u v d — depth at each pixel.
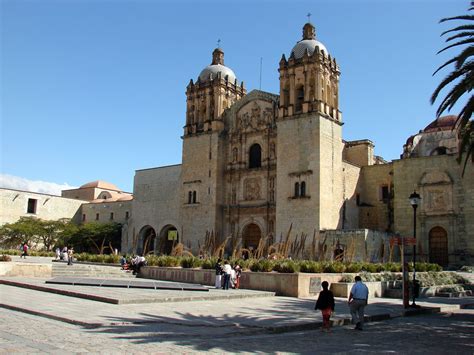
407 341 20.33
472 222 62.09
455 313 32.06
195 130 81.44
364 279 39.78
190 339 18.17
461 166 64.00
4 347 14.61
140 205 90.44
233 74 84.81
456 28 29.66
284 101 71.44
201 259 49.34
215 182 76.88
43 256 74.31
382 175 75.06
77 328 18.89
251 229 74.94
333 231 62.88
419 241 65.69
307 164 67.12
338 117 71.69
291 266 39.12
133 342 16.72
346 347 18.39
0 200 94.88
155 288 35.72
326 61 70.75
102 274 48.47
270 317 24.86
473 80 28.36
